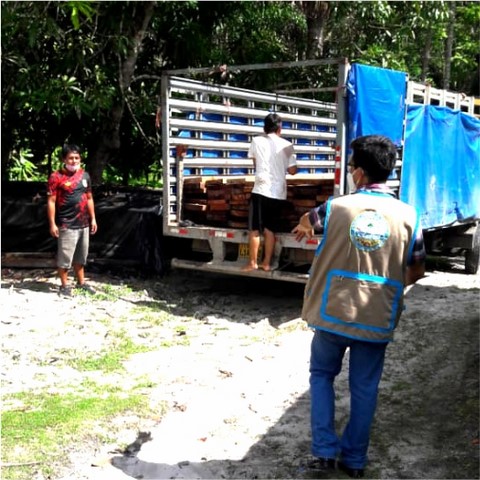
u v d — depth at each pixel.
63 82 8.89
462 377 5.30
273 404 4.79
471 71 18.48
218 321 6.85
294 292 8.12
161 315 7.02
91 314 6.87
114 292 7.77
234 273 7.32
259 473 3.83
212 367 5.49
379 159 3.68
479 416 4.56
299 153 10.44
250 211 7.05
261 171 6.95
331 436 3.67
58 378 5.12
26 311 6.81
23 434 4.12
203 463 3.94
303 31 13.92
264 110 9.48
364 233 3.56
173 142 7.88
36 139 11.36
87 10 4.54
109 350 5.82
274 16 12.54
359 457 3.75
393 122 7.20
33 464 3.78
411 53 15.06
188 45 10.81
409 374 5.39
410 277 3.77
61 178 7.34
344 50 13.30
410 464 3.93
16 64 9.26
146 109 10.70
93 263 8.56
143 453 4.04
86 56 9.66
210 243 7.50
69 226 7.43
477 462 3.94
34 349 5.72
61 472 3.75
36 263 8.65
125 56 9.77
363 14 12.02
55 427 4.25
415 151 7.82
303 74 12.82
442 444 4.19
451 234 9.66
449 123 8.80
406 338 6.26
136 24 9.73
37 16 8.63
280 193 7.01
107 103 9.27
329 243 3.65
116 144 10.70
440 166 8.61
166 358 5.69
